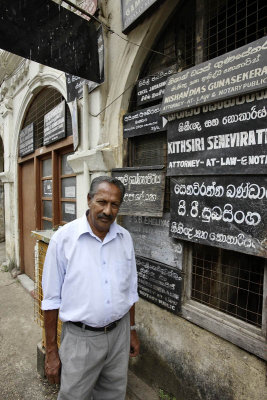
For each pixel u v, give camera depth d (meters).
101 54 2.58
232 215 1.67
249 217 1.58
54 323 1.57
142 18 2.21
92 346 1.52
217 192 1.75
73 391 1.52
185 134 1.92
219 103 1.69
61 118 3.71
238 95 1.55
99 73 2.61
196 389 2.04
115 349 1.64
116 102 2.62
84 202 2.94
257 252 1.54
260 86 1.44
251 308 1.98
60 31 2.27
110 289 1.52
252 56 1.48
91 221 1.53
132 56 2.42
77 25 2.38
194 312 2.02
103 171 2.71
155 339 2.36
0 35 1.99
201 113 1.80
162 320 2.29
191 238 1.92
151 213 2.21
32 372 2.62
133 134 2.47
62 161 4.18
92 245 1.52
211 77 1.69
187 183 1.94
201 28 2.03
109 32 2.66
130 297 1.71
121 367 1.69
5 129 5.91
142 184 2.29
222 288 2.14
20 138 5.37
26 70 4.57
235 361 1.79
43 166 4.79
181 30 2.24
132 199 2.38
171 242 2.19
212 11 2.04
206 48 2.05
